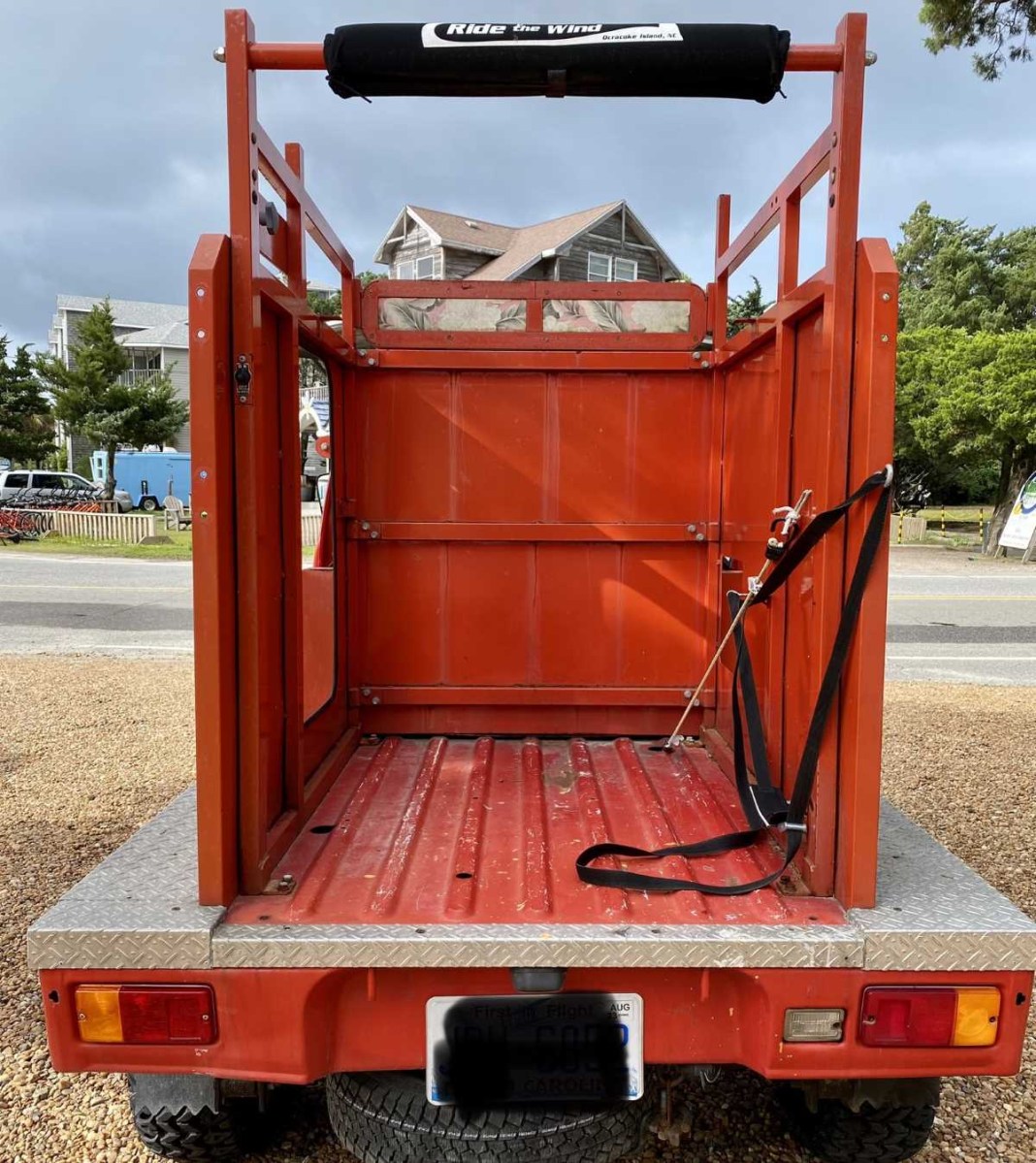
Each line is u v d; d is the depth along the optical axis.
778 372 2.44
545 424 3.28
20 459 37.31
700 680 3.27
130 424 35.03
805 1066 1.87
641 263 29.95
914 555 21.77
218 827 1.95
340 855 2.31
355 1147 2.00
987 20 7.27
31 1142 2.48
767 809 2.36
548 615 3.36
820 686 2.11
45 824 4.84
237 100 1.94
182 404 43.22
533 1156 1.92
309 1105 2.61
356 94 2.10
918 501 39.12
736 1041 1.92
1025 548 20.12
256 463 2.02
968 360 20.14
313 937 1.84
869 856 1.96
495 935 1.85
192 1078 2.04
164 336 50.44
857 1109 2.05
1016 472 21.06
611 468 3.29
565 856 2.33
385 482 3.28
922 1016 1.85
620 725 3.40
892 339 1.92
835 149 1.98
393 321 3.23
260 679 2.10
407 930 1.87
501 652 3.36
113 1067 1.87
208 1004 1.85
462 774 2.96
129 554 20.89
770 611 2.57
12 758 6.11
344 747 3.08
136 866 2.17
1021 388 19.09
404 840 2.40
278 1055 1.86
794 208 2.45
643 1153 2.40
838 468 2.03
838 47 1.97
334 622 3.12
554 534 3.30
